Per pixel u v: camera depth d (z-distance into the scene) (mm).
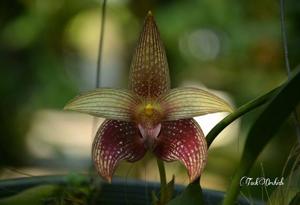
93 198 312
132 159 244
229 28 615
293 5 571
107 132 241
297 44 575
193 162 238
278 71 609
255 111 556
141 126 239
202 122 554
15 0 674
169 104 236
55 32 681
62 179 324
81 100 231
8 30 666
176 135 240
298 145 273
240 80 632
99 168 241
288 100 227
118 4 680
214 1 621
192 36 646
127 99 236
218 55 643
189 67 656
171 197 255
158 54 236
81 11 682
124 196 317
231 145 648
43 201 297
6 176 677
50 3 670
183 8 631
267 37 590
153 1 654
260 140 241
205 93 232
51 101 675
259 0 612
